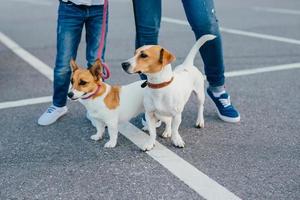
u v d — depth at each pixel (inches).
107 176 105.0
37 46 200.2
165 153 112.7
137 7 119.5
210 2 117.7
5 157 112.7
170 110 110.3
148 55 105.1
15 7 321.4
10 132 123.5
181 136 119.8
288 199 97.7
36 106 137.9
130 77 160.1
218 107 127.3
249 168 106.7
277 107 135.2
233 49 190.5
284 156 111.0
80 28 123.5
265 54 182.9
